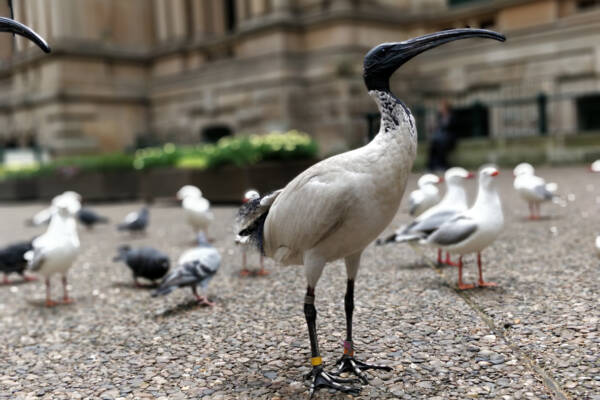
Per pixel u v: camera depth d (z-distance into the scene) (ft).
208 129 94.27
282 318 16.03
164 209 51.26
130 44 106.93
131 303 19.39
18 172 73.67
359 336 14.06
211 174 48.03
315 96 78.28
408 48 10.82
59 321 17.81
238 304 17.95
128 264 21.57
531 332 13.42
